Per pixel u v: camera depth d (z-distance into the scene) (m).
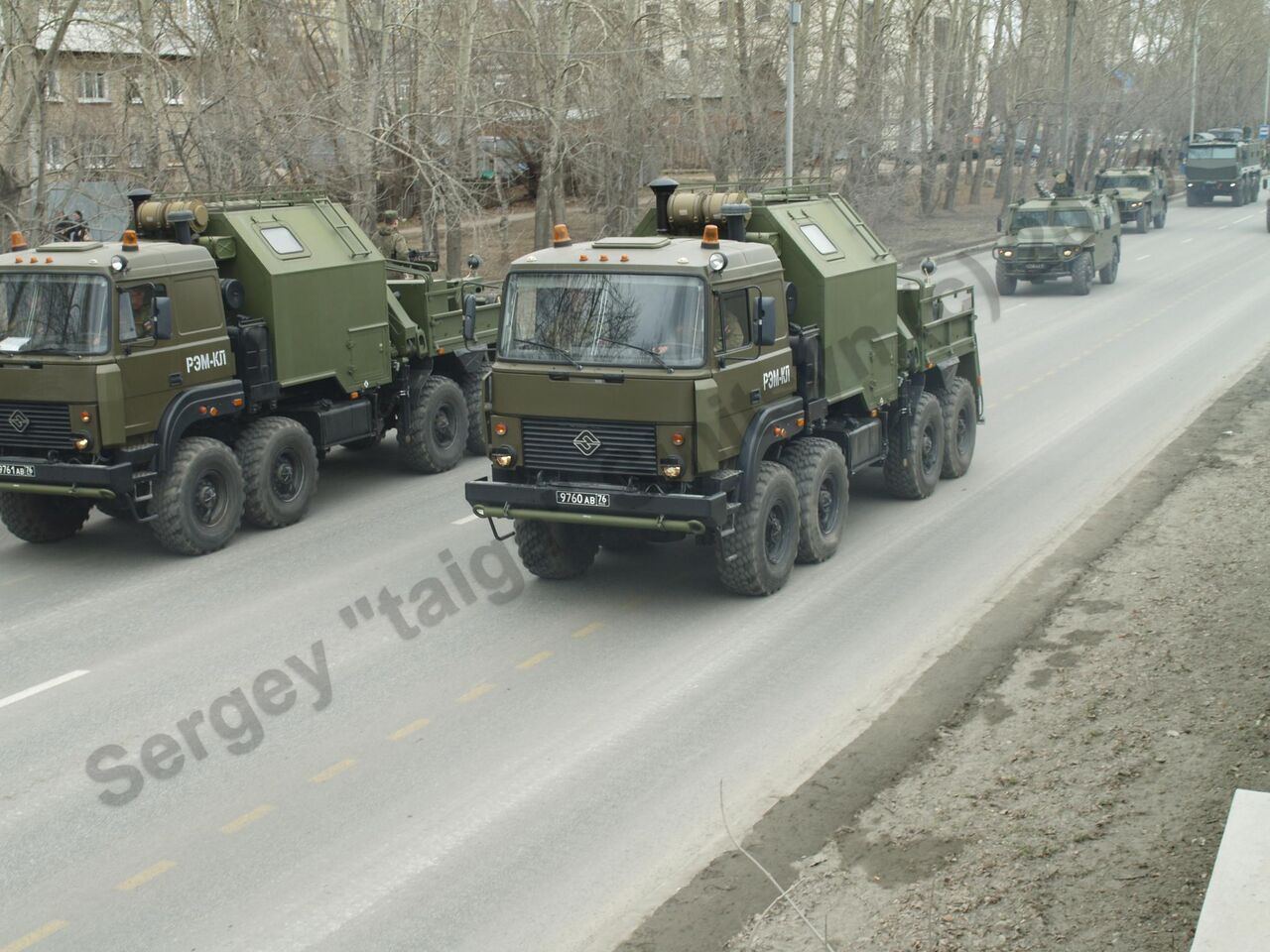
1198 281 31.08
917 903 6.12
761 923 6.08
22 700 9.02
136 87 25.78
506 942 6.14
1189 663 8.56
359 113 25.11
